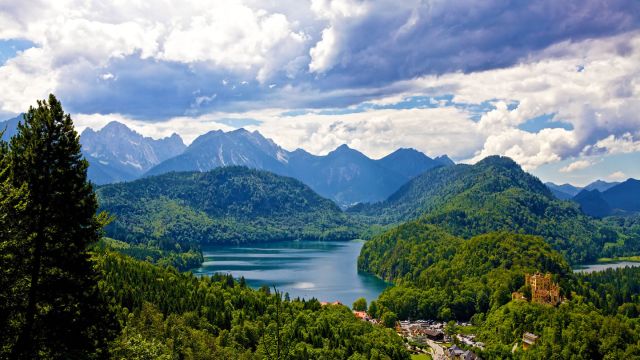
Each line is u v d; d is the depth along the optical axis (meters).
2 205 65.25
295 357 179.50
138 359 97.50
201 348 167.50
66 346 72.25
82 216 76.56
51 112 76.19
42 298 71.81
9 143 75.69
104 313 77.50
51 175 74.06
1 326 66.81
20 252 69.19
